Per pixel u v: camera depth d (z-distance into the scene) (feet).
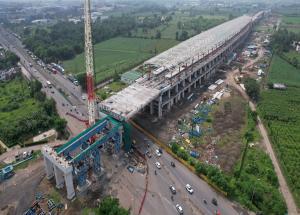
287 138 513.45
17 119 567.59
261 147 491.72
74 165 398.01
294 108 627.46
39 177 422.82
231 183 400.26
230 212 362.12
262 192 380.78
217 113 601.62
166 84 597.93
